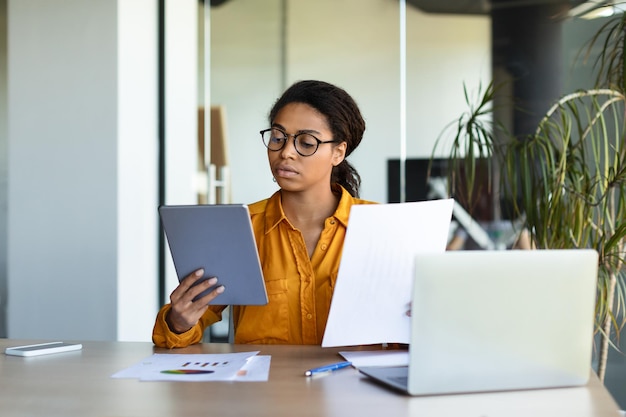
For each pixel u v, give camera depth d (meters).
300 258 1.89
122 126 3.36
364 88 3.44
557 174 2.77
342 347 1.71
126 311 3.38
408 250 1.54
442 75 3.36
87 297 3.36
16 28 3.45
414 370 1.22
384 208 1.53
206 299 1.64
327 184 1.94
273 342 1.87
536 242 2.83
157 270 3.63
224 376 1.38
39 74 3.43
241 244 1.55
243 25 3.58
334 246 1.88
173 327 1.72
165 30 3.63
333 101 1.86
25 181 3.45
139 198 3.48
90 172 3.36
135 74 3.45
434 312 1.22
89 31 3.36
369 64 3.44
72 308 3.38
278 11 3.55
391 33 3.41
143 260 3.51
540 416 1.13
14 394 1.28
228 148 3.61
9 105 3.46
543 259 1.26
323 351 1.65
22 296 3.44
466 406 1.18
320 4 3.50
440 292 1.22
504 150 3.27
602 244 2.65
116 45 3.33
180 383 1.34
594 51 3.19
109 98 3.34
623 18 2.84
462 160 3.32
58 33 3.40
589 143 3.09
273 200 1.98
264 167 3.58
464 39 3.35
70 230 3.38
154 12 3.59
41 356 1.64
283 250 1.90
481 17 3.33
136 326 3.46
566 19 3.24
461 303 1.23
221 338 3.54
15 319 3.45
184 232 1.57
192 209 1.54
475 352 1.25
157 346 1.76
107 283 3.34
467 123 3.06
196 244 1.58
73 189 3.38
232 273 1.60
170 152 3.63
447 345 1.24
